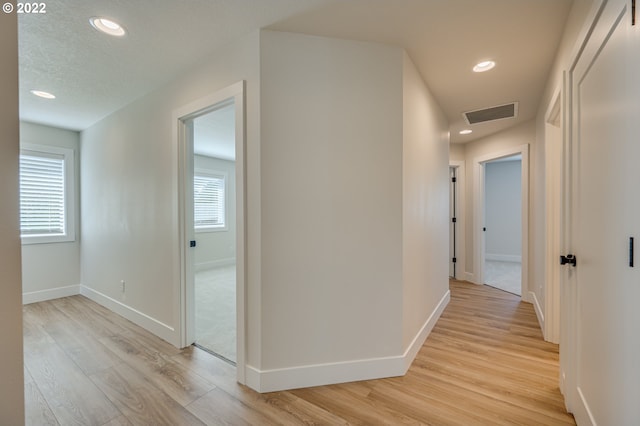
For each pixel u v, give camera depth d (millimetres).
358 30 1820
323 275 1894
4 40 783
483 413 1621
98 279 3596
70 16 1672
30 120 3494
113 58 2139
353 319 1938
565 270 1699
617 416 1086
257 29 1808
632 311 981
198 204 5836
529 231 3604
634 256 967
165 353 2336
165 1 1562
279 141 1822
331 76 1892
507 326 2879
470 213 4637
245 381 1890
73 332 2756
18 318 820
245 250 1861
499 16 1673
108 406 1702
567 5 1580
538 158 3107
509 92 2705
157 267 2664
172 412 1648
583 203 1438
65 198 3893
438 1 1559
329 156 1891
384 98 1967
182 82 2352
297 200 1850
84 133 3836
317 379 1885
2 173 783
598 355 1259
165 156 2543
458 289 4242
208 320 3098
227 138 4309
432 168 2799
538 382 1918
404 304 2045
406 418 1585
